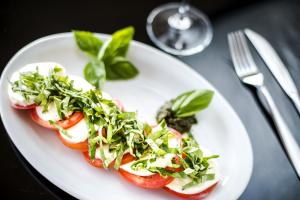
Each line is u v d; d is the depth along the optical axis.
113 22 0.59
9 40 0.53
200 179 0.43
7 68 0.46
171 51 0.58
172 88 0.53
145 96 0.52
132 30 0.51
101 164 0.43
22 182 0.43
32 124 0.45
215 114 0.50
